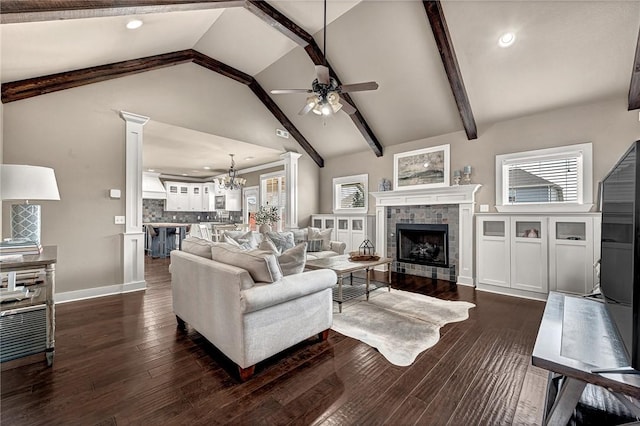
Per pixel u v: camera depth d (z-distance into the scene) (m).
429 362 2.18
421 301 3.70
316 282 2.37
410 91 4.60
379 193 5.71
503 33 3.37
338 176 6.88
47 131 3.50
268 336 2.06
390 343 2.50
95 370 2.05
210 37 4.33
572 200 3.86
